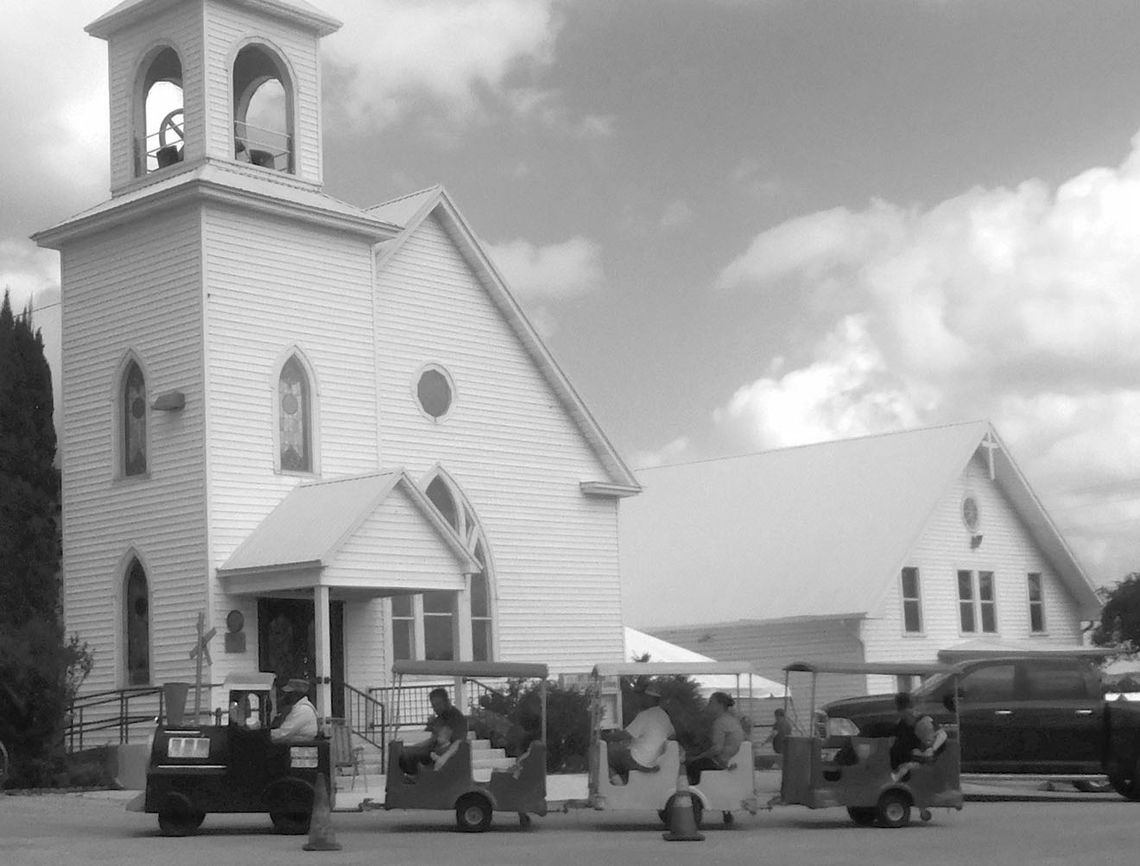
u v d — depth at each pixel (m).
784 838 19.19
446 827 21.19
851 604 46.19
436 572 30.62
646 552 53.91
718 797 20.69
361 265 33.41
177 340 30.83
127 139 33.25
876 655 46.78
